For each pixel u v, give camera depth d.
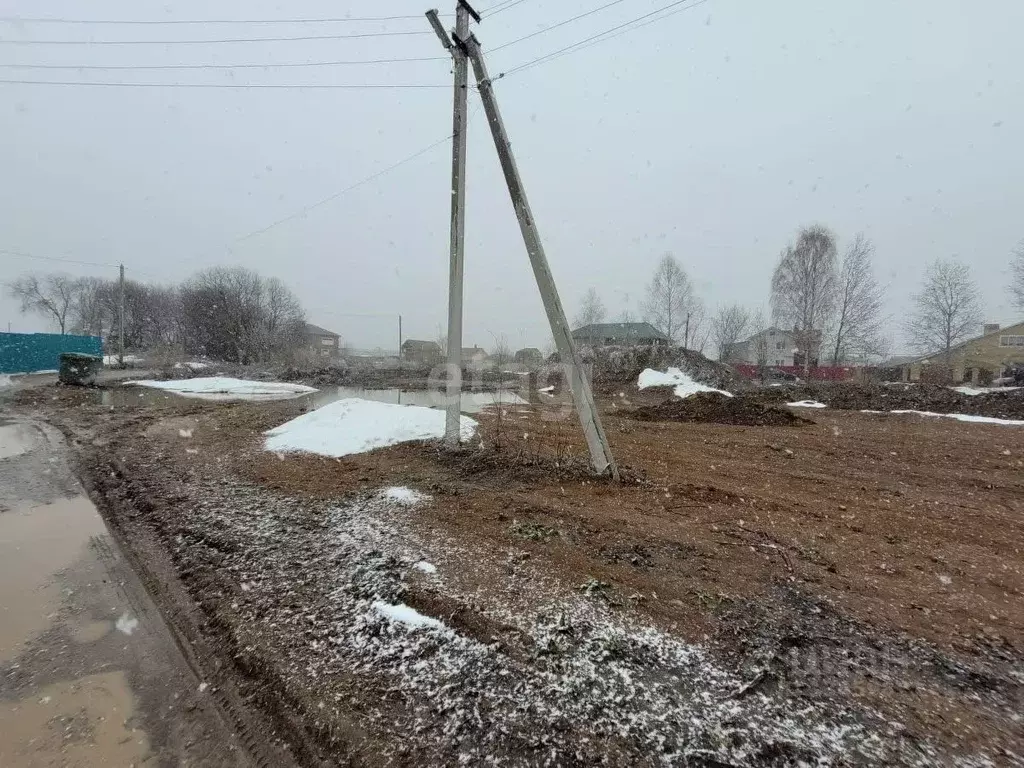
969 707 2.32
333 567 3.67
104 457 7.49
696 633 2.86
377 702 2.36
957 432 10.74
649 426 11.24
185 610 3.21
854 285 31.50
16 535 4.45
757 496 5.59
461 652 2.69
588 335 35.97
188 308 44.81
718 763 1.99
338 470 6.46
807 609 3.15
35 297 63.88
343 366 32.47
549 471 6.23
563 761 2.01
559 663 2.59
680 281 38.22
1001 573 3.73
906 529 4.66
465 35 6.50
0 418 11.65
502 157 6.25
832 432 10.66
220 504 5.14
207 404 14.93
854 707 2.31
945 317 38.25
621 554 3.89
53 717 2.30
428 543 4.08
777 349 43.94
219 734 2.21
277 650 2.75
